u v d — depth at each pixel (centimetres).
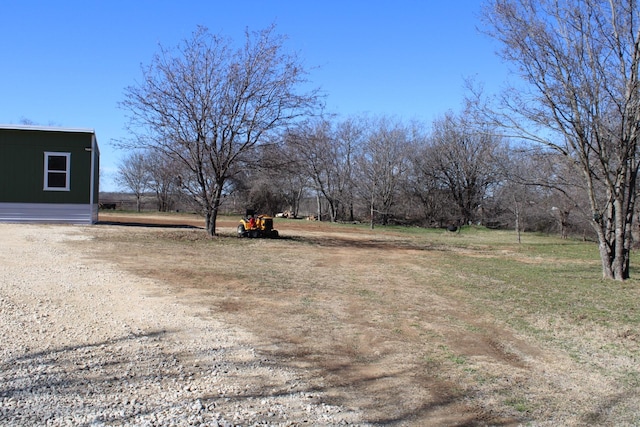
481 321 937
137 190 5844
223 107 2078
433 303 1077
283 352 675
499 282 1425
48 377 529
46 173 2323
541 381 638
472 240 3203
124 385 522
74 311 797
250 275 1288
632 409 560
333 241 2541
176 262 1434
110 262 1337
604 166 1512
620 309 1092
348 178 5325
